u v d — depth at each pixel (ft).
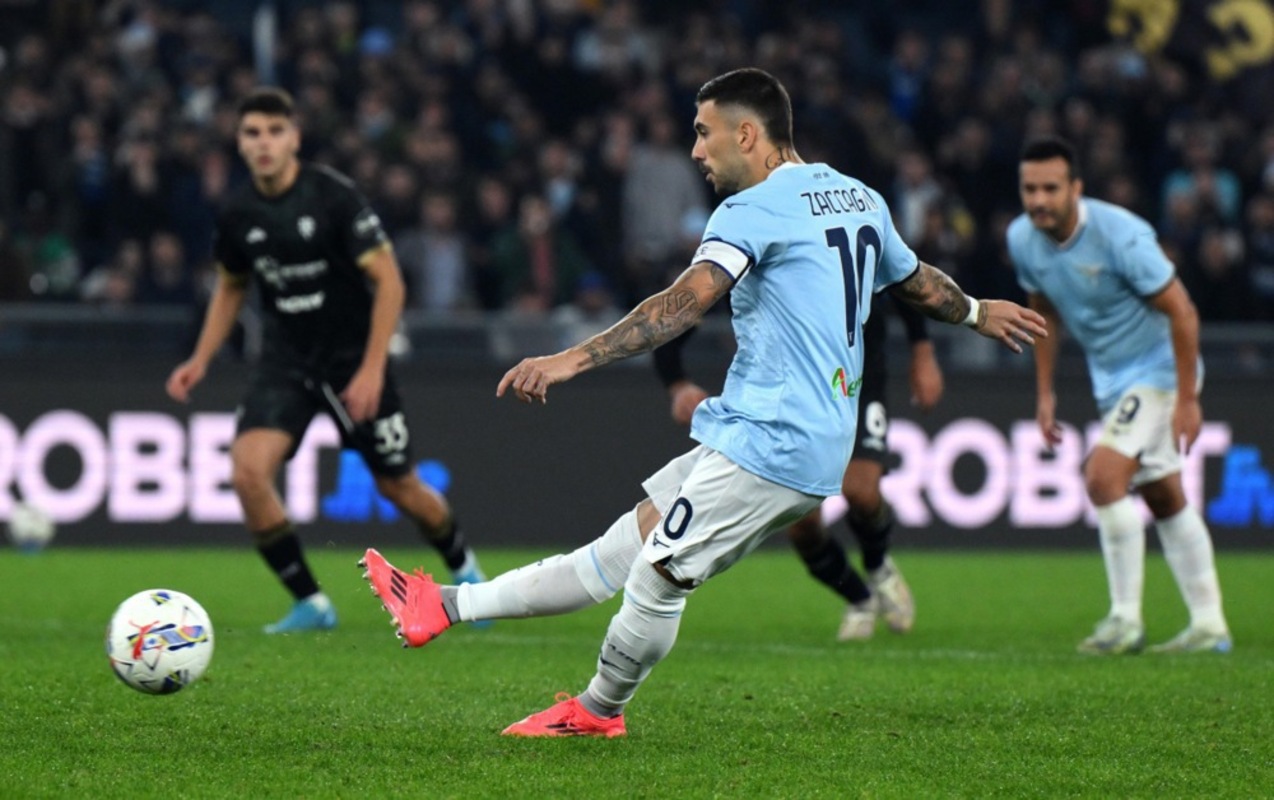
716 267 59.98
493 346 168.86
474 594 64.85
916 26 272.72
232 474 100.78
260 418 101.45
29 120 197.16
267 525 100.83
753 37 241.76
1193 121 236.63
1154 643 108.68
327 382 102.12
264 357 102.78
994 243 200.34
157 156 191.93
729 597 131.44
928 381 106.01
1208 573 101.76
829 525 168.04
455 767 59.36
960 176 214.69
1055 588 138.31
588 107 220.84
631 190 202.80
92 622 106.93
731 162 63.16
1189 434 97.40
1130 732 68.90
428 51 218.59
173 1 246.88
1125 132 230.48
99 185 195.31
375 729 67.00
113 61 212.02
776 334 61.16
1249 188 228.22
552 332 169.68
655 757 61.72
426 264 188.85
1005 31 239.71
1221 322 197.36
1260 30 249.14
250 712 70.79
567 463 167.43
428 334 168.14
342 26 218.18
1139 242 97.30
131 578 134.31
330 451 162.30
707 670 87.86
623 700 65.21
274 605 118.83
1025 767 61.16
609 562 64.95
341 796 54.60
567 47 225.76
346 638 98.99
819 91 217.36
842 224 62.54
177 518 161.48
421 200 192.24
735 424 61.26
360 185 192.03
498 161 211.82
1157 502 101.81
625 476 168.04
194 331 160.35
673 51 223.92
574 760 60.90
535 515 166.91
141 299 177.68
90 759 60.18
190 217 191.21
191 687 77.25
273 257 100.48
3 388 159.22
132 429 160.97
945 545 170.50
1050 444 106.22
